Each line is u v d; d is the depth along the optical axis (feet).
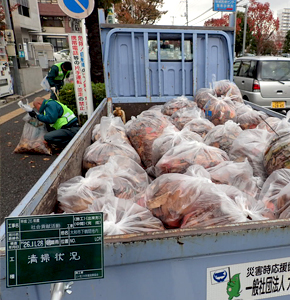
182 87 13.53
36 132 16.56
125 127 9.66
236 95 12.11
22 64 43.93
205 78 13.61
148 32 12.57
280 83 23.17
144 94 13.44
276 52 125.08
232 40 13.46
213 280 3.56
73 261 3.06
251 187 5.76
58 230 3.02
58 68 22.18
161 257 3.38
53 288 3.20
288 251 3.64
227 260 3.53
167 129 8.17
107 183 5.66
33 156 16.67
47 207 4.69
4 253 3.19
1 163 15.65
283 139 6.27
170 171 6.37
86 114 17.84
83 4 15.37
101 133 8.11
